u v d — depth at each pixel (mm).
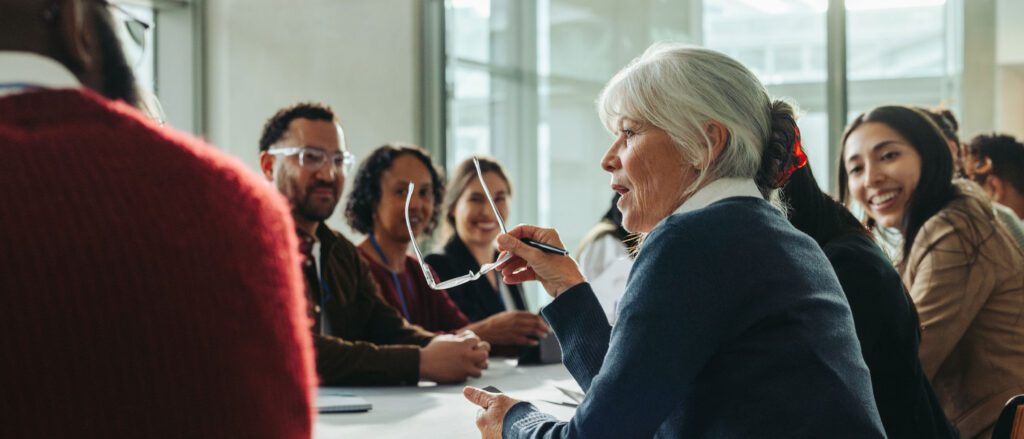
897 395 1719
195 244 592
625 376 1200
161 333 565
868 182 2502
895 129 2475
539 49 5730
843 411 1183
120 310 555
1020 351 2295
